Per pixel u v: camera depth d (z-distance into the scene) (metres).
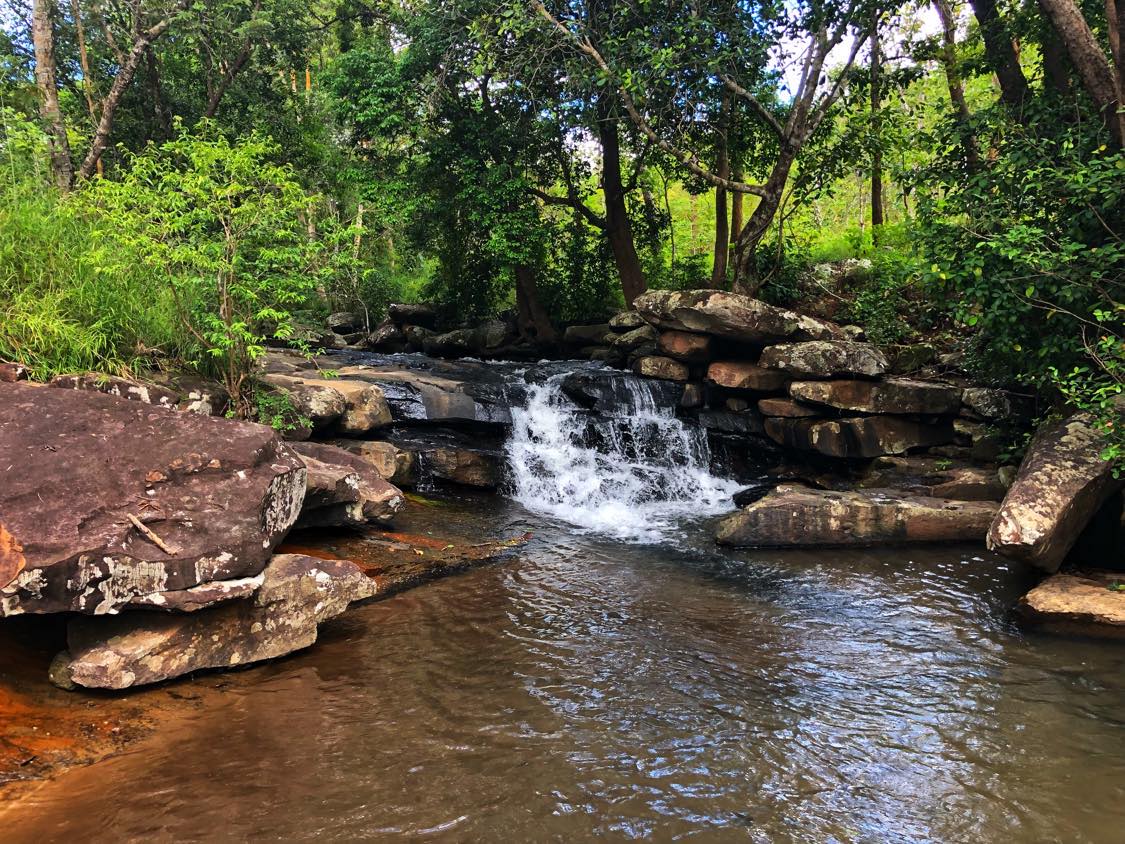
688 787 3.67
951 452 9.94
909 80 14.12
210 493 4.78
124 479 4.59
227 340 7.05
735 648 5.51
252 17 18.28
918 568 7.46
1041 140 7.71
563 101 15.24
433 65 15.70
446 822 3.30
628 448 11.51
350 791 3.51
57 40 17.50
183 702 4.30
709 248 26.70
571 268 19.41
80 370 6.30
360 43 19.64
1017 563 7.51
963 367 10.56
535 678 4.88
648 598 6.59
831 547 8.26
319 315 23.19
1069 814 3.51
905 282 9.55
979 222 7.67
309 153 21.05
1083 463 6.54
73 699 4.16
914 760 3.98
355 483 6.69
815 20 12.02
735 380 11.00
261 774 3.62
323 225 7.90
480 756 3.88
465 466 9.98
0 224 6.65
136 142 19.08
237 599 4.78
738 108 14.52
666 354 11.95
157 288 7.47
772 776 3.80
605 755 3.95
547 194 17.80
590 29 12.76
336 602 5.30
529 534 8.58
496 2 13.77
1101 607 5.79
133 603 4.22
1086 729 4.34
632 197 20.00
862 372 10.15
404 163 17.36
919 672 5.12
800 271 15.15
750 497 10.42
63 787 3.42
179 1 16.72
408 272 30.47
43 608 3.95
